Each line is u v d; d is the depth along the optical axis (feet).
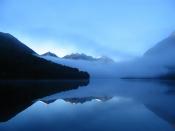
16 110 119.34
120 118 97.91
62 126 80.28
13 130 73.92
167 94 233.35
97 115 106.42
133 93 244.42
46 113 111.86
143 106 139.44
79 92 249.75
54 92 241.76
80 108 131.03
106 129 75.72
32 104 145.18
